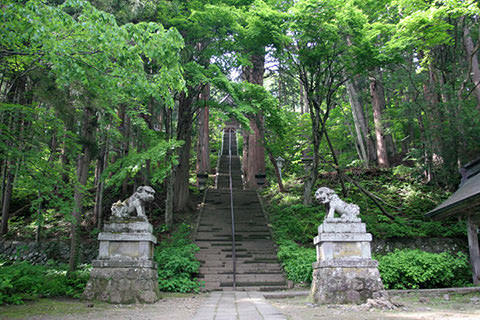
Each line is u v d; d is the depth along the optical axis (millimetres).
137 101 11445
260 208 16625
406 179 17797
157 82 7059
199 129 24734
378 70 19984
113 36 6059
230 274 10883
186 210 16219
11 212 16422
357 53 12242
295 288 10055
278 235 13328
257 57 19812
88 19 6207
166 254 10531
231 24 12508
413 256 9789
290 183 19922
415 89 15945
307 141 20188
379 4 14383
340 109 22828
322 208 15305
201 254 12156
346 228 6984
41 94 9609
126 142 15141
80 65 6320
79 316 5270
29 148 8375
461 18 15609
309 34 11984
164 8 12680
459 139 14109
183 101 14336
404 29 11664
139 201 7711
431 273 9211
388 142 22797
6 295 6277
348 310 5824
